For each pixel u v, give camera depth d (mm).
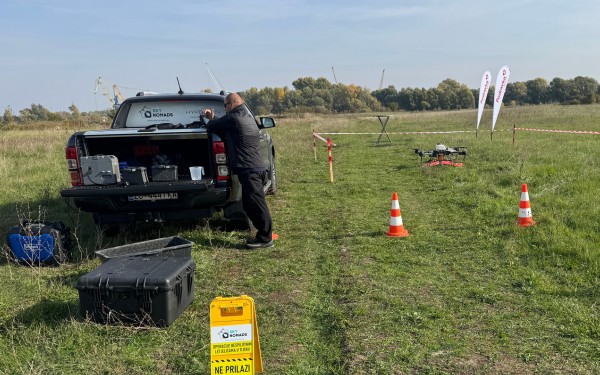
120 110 7613
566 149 13750
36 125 37031
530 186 9234
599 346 3672
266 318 4328
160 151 7234
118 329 4035
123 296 4043
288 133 26344
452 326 4078
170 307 4070
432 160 12562
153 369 3543
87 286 4020
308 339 3947
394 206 6680
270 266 5652
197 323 4203
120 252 4930
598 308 4277
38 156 16281
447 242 6301
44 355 3703
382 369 3463
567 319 4102
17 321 4289
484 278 5090
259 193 6180
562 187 8680
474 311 4344
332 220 7590
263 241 6352
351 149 17891
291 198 9406
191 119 7699
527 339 3832
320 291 4910
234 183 6266
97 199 6039
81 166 6156
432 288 4875
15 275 5574
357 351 3711
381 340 3873
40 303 4672
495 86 16062
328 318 4301
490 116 36469
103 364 3576
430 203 8570
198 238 6719
